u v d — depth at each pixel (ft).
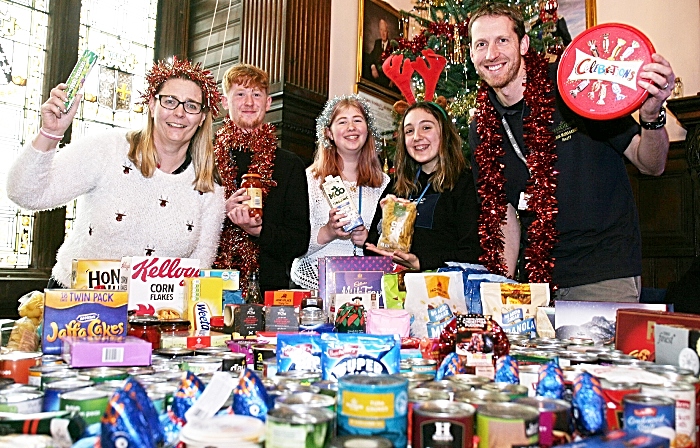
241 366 3.91
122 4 16.31
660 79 5.52
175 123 6.60
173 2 17.80
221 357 3.92
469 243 7.73
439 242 7.73
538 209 7.20
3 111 13.51
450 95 14.85
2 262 13.34
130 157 6.69
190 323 5.06
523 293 5.53
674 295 6.32
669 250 16.99
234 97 9.16
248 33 17.22
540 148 7.20
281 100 16.55
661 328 3.93
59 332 4.25
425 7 15.35
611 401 2.91
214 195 7.21
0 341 4.17
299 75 17.04
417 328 5.21
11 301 13.15
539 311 5.43
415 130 8.13
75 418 2.55
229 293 5.67
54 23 14.38
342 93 18.76
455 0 14.05
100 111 15.46
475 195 8.10
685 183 16.87
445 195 8.00
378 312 4.97
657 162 6.67
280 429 2.39
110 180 6.61
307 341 3.80
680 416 2.87
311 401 2.77
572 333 5.22
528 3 13.35
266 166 8.60
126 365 3.76
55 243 14.08
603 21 18.57
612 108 5.74
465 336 3.97
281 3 16.80
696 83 17.02
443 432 2.53
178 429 2.72
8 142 13.57
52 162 6.19
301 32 17.13
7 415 2.60
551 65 7.55
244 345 4.38
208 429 2.39
